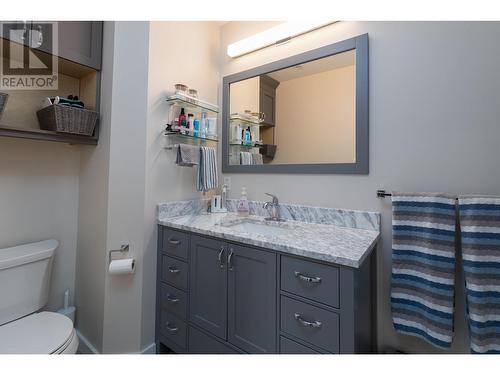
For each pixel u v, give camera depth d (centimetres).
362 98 133
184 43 171
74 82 161
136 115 146
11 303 124
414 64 121
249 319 112
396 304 115
